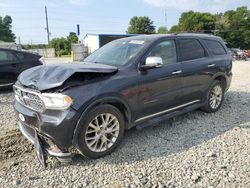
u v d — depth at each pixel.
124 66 4.34
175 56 5.11
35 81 3.75
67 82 3.69
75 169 3.67
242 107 6.63
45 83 3.62
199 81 5.50
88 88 3.74
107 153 4.01
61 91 3.57
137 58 4.46
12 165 3.78
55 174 3.56
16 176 3.51
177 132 4.94
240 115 5.98
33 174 3.56
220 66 6.01
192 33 5.90
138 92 4.30
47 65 4.28
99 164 3.79
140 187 3.28
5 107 6.89
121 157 3.98
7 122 5.58
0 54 9.09
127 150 4.20
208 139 4.62
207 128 5.14
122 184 3.33
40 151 3.64
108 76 4.06
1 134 4.84
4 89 9.41
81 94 3.65
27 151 4.19
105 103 3.92
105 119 3.94
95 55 5.18
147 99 4.47
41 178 3.47
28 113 3.80
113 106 4.00
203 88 5.65
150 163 3.82
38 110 3.69
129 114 4.24
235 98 7.56
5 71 9.07
